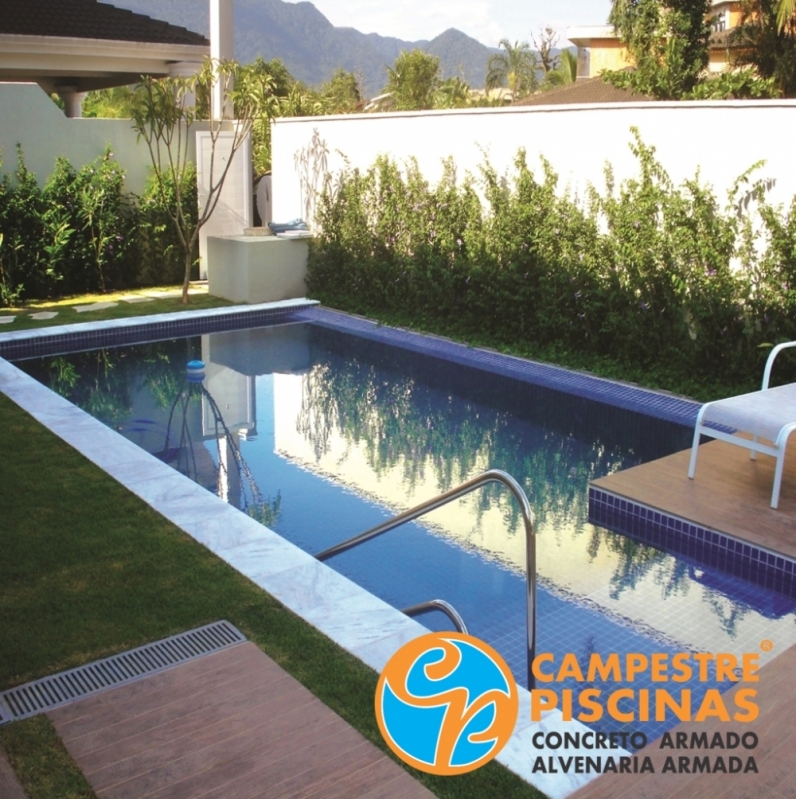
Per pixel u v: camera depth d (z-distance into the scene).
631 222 7.98
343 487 6.02
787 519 4.77
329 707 3.04
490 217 9.45
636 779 2.58
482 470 6.33
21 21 13.08
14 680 3.21
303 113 14.76
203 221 11.49
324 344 10.22
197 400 8.16
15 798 2.55
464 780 2.68
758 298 7.24
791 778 2.57
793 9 17.25
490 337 9.62
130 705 3.04
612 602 4.32
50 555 4.27
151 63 14.48
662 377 7.99
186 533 4.56
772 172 7.09
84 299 11.79
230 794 2.59
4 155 11.43
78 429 6.39
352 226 11.22
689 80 18.78
